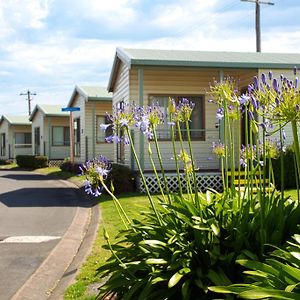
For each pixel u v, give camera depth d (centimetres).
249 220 404
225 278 354
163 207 475
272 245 353
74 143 2850
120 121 436
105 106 2539
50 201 1451
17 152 4225
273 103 356
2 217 1145
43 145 3491
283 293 268
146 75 1602
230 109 463
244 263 325
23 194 1659
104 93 2517
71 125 2573
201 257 386
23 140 4269
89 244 784
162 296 361
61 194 1645
